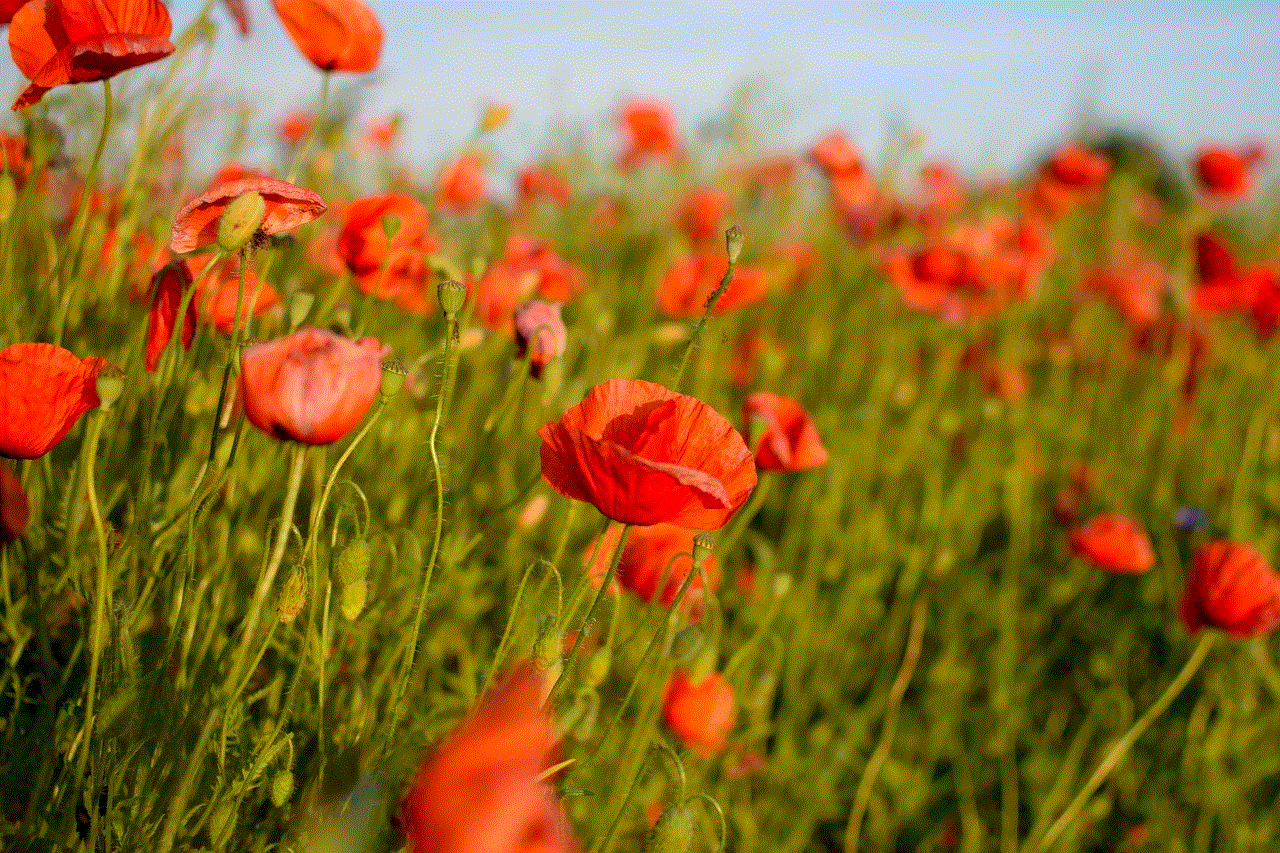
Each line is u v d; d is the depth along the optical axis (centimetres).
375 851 67
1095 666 137
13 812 71
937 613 141
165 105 90
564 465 68
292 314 77
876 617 136
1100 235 261
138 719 69
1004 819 116
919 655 136
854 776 118
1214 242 168
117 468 84
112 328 89
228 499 77
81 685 75
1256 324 173
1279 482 160
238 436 69
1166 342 182
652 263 173
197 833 70
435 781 42
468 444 106
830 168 177
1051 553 164
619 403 69
